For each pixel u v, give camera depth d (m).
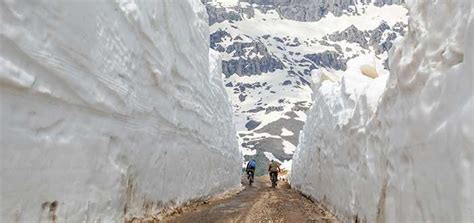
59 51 3.93
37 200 3.62
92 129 4.70
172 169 8.70
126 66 5.83
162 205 7.90
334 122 10.29
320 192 12.55
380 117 5.51
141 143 6.55
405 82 4.18
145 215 6.79
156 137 7.44
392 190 4.54
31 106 3.51
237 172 24.44
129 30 5.92
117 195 5.47
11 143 3.24
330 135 10.88
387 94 5.02
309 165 15.76
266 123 106.69
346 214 8.05
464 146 2.77
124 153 5.75
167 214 7.87
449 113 3.09
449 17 3.37
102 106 4.95
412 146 3.87
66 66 4.07
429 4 3.85
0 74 3.07
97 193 4.84
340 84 10.68
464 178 2.75
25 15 3.39
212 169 14.64
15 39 3.25
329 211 10.38
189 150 10.48
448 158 3.01
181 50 9.23
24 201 3.44
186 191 10.17
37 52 3.56
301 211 9.71
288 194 17.33
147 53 6.79
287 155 82.31
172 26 8.29
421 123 3.64
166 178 8.22
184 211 9.01
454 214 2.89
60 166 4.00
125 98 5.76
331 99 11.51
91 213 4.68
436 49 3.54
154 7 7.00
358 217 6.96
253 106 131.25
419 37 3.97
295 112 110.19
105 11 5.03
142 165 6.61
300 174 19.53
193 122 10.95
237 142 24.52
